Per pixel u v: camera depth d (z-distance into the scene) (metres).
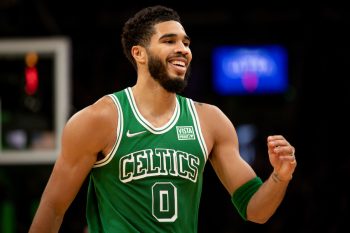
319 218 16.33
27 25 18.78
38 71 17.45
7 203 16.97
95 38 20.80
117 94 7.01
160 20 6.98
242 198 7.07
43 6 18.56
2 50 17.33
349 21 20.12
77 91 20.80
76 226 12.68
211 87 22.41
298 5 20.48
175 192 6.74
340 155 19.27
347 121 19.67
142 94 6.97
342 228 15.99
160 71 6.84
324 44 20.39
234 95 22.42
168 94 6.93
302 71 20.77
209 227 18.48
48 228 6.77
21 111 17.39
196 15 20.94
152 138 6.80
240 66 22.12
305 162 19.50
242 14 20.91
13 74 17.47
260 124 22.23
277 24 21.19
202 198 18.67
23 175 17.14
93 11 20.45
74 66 20.86
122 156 6.73
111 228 6.71
